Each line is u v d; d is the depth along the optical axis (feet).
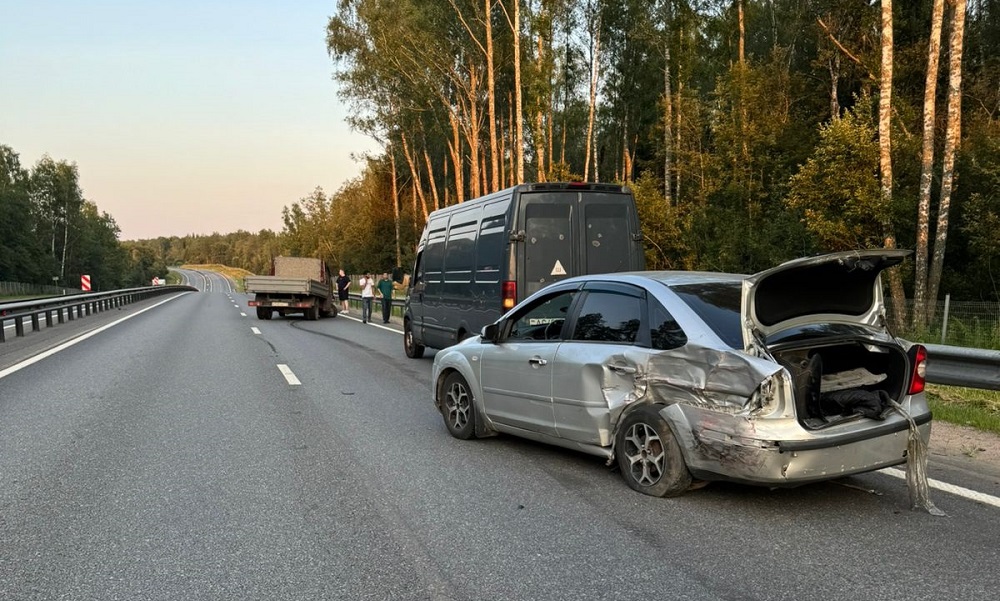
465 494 15.92
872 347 15.20
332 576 11.53
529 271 29.22
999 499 15.28
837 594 10.73
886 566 11.76
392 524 13.99
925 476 14.57
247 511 14.79
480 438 21.43
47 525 13.98
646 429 15.56
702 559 12.11
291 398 28.50
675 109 104.01
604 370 16.35
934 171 66.39
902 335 43.60
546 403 18.07
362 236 199.21
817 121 98.58
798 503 15.10
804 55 113.91
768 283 14.44
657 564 11.92
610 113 146.10
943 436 21.08
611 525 13.83
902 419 14.52
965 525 13.73
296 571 11.74
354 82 135.33
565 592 10.85
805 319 14.88
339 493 16.03
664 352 15.05
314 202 271.49
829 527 13.64
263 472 17.75
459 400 21.61
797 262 13.64
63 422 23.68
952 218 64.75
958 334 40.47
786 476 13.30
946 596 10.62
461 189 131.64
